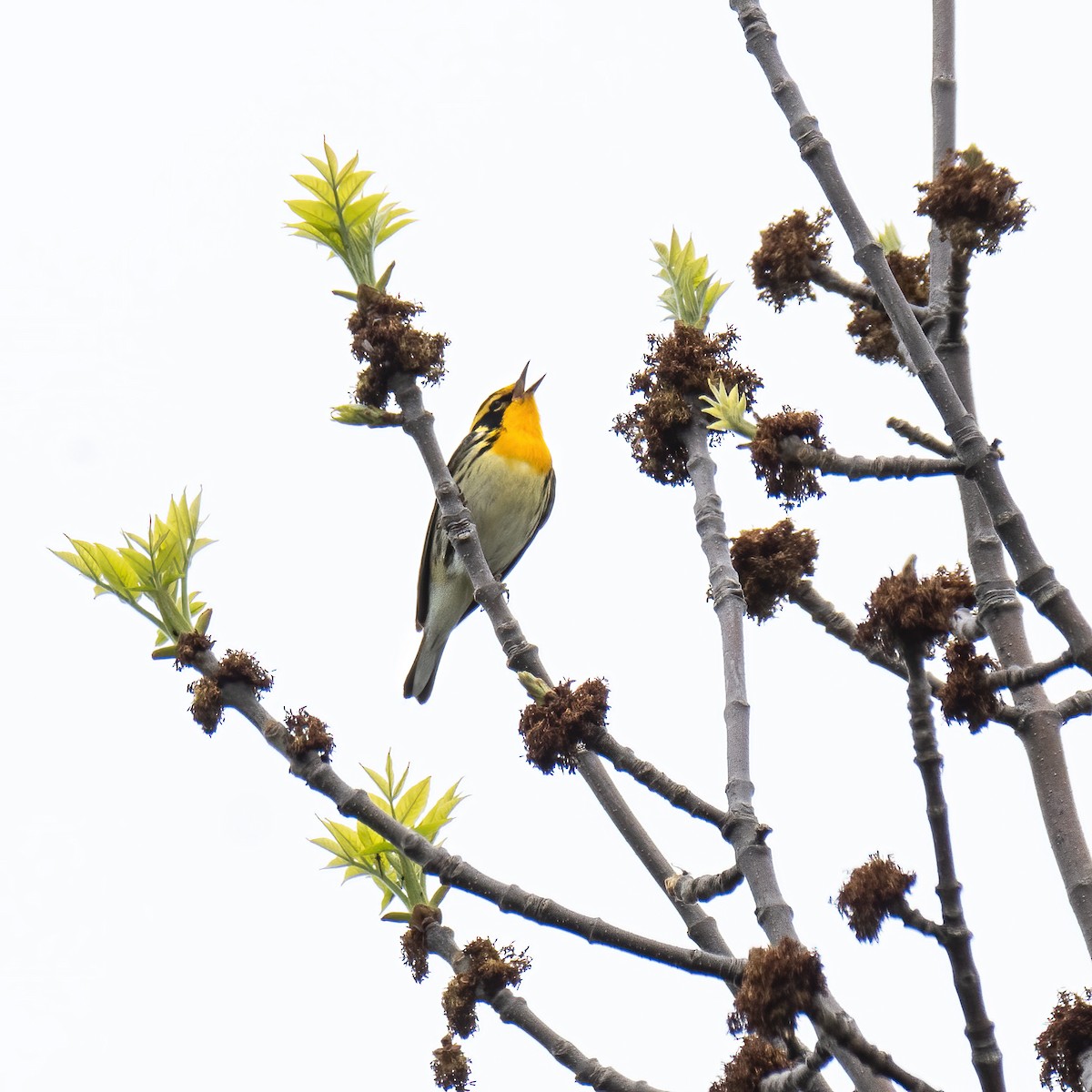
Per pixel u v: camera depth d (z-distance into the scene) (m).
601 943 7.70
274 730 8.48
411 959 8.66
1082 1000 7.21
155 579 9.05
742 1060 6.62
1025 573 7.55
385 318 10.10
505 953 8.55
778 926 7.16
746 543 8.69
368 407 10.12
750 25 8.47
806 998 6.36
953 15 9.38
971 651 7.69
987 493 7.66
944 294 8.83
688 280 10.49
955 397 7.80
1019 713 7.75
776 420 8.38
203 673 8.77
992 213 8.24
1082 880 7.34
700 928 8.22
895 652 8.12
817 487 8.41
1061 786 7.56
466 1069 8.30
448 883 8.00
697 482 9.16
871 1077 6.84
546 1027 8.23
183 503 9.23
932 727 6.68
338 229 10.33
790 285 9.41
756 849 7.49
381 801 9.30
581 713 8.16
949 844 6.57
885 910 6.52
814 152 8.11
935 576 8.00
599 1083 7.95
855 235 8.00
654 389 9.85
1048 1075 7.14
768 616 8.69
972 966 6.47
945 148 9.05
